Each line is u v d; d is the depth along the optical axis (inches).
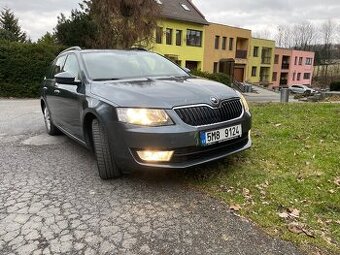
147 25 783.7
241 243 105.6
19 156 196.2
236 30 1876.2
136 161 137.4
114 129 140.5
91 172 167.2
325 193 137.3
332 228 113.6
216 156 144.0
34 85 637.9
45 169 173.0
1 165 180.4
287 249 102.5
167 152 133.5
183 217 121.5
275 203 129.7
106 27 775.1
